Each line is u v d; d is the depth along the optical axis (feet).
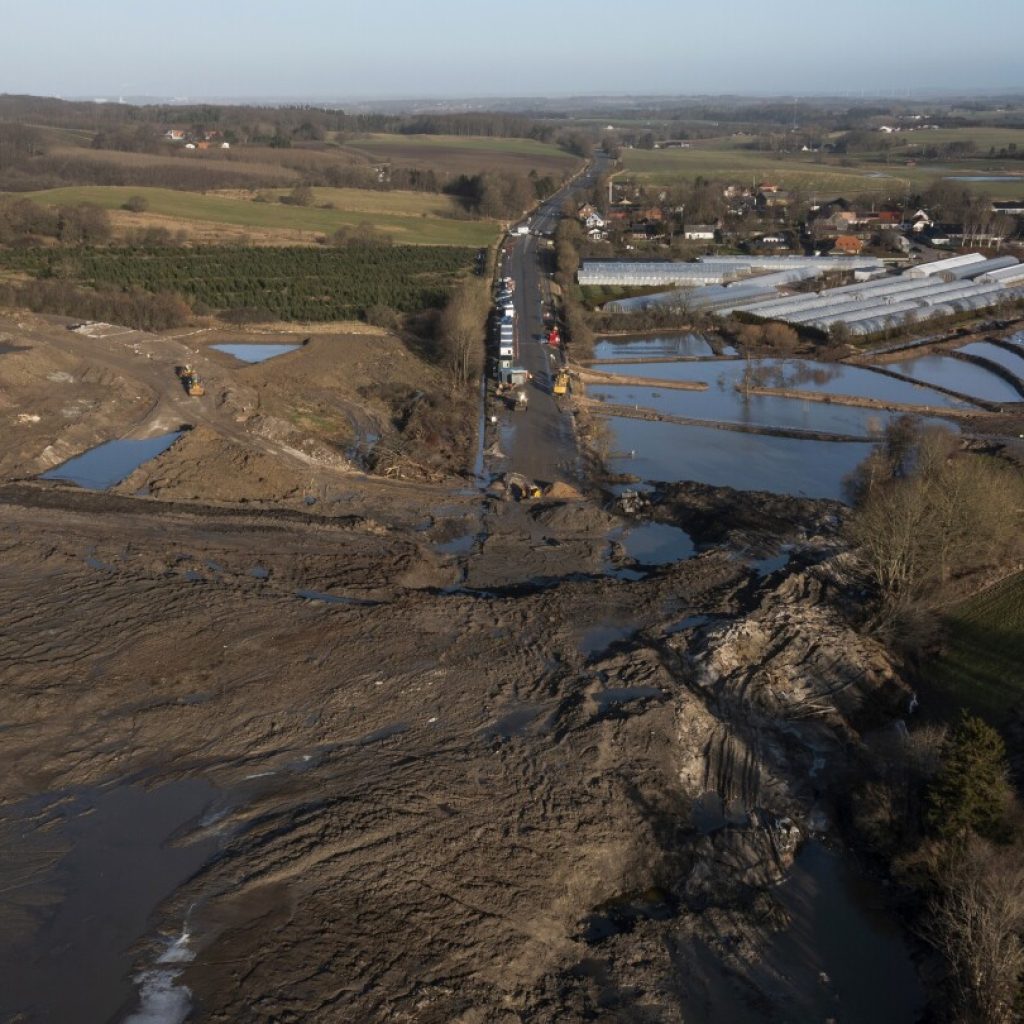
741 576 159.02
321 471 195.62
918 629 142.82
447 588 156.56
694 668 133.08
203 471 186.50
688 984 88.43
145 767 108.88
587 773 110.63
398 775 107.55
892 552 146.61
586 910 96.78
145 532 164.45
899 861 100.53
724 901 98.37
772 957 92.12
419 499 188.14
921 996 88.53
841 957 92.68
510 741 115.34
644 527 182.19
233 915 88.28
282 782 106.42
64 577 148.15
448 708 121.39
